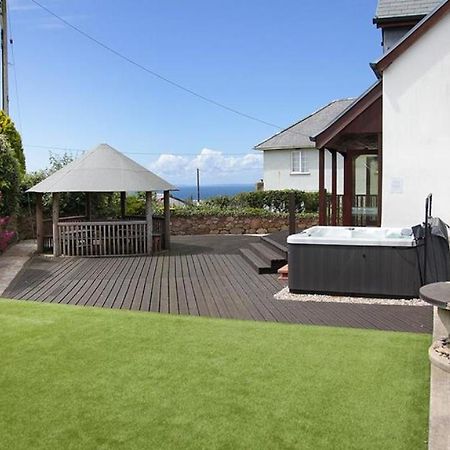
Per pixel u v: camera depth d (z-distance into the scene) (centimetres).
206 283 855
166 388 393
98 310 648
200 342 505
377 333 536
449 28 834
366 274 733
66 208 1580
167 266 1057
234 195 2134
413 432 324
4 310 646
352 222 1232
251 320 604
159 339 516
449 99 840
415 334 534
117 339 516
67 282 875
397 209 883
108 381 407
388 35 1065
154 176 1317
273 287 816
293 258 762
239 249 1316
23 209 1579
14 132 1622
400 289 721
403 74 866
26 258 1169
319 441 314
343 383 400
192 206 1905
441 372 391
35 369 434
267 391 386
